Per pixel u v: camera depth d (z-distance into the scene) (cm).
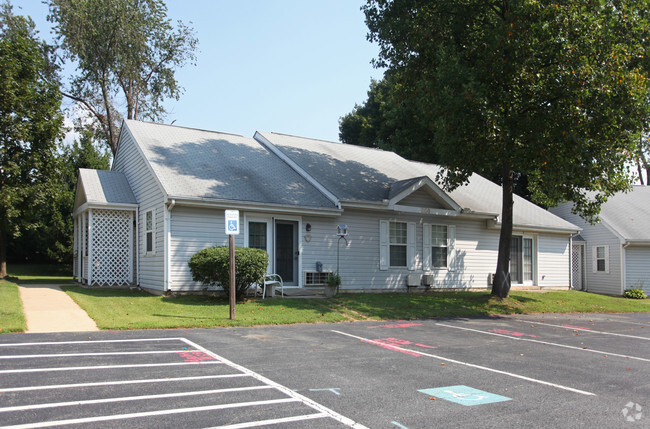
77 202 1933
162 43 3133
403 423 489
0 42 1838
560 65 1350
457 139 1416
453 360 812
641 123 1441
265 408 520
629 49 1399
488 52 1430
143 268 1584
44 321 963
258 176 1684
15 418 458
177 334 913
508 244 1756
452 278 2000
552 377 724
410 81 1783
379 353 837
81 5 2698
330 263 1672
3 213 1789
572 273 2733
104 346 780
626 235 2514
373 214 1795
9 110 1800
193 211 1416
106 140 3191
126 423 457
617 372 780
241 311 1182
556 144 1413
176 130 1905
